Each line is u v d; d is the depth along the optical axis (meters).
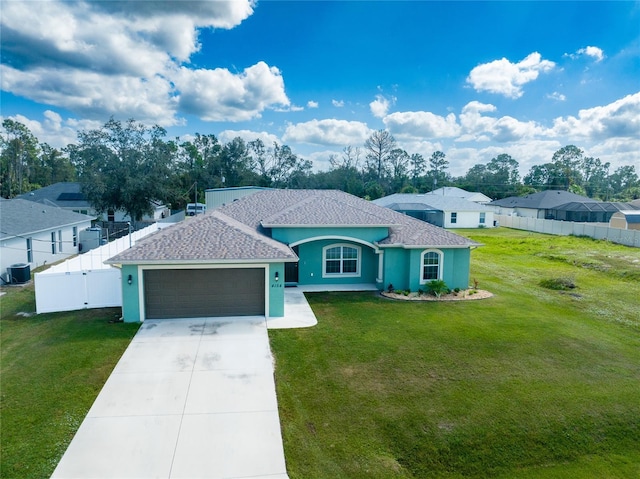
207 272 15.54
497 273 25.02
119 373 11.18
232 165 86.12
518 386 10.91
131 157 42.25
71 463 7.74
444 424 9.26
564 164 109.00
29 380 10.75
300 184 95.50
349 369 11.71
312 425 9.16
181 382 10.77
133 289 15.06
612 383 11.19
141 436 8.56
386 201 55.78
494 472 8.13
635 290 20.97
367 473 7.86
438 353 12.86
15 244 22.67
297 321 15.49
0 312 16.45
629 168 127.94
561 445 8.82
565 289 21.06
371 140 96.25
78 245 31.53
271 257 15.39
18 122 77.81
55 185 54.34
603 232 38.00
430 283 19.12
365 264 21.12
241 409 9.64
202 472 7.63
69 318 15.55
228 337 13.79
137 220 43.88
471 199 69.12
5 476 7.36
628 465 8.41
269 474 7.67
